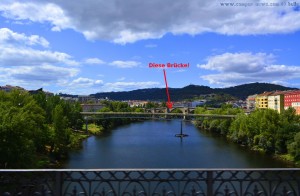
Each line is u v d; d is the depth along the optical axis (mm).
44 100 95438
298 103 164000
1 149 42562
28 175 9352
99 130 145625
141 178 9398
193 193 9383
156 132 143000
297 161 68625
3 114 45688
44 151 66875
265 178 9438
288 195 9406
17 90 70250
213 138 117000
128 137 118812
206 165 62844
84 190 9383
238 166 62719
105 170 9305
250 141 93125
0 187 9320
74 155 72562
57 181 9258
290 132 78312
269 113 87438
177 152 79875
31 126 48812
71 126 127875
